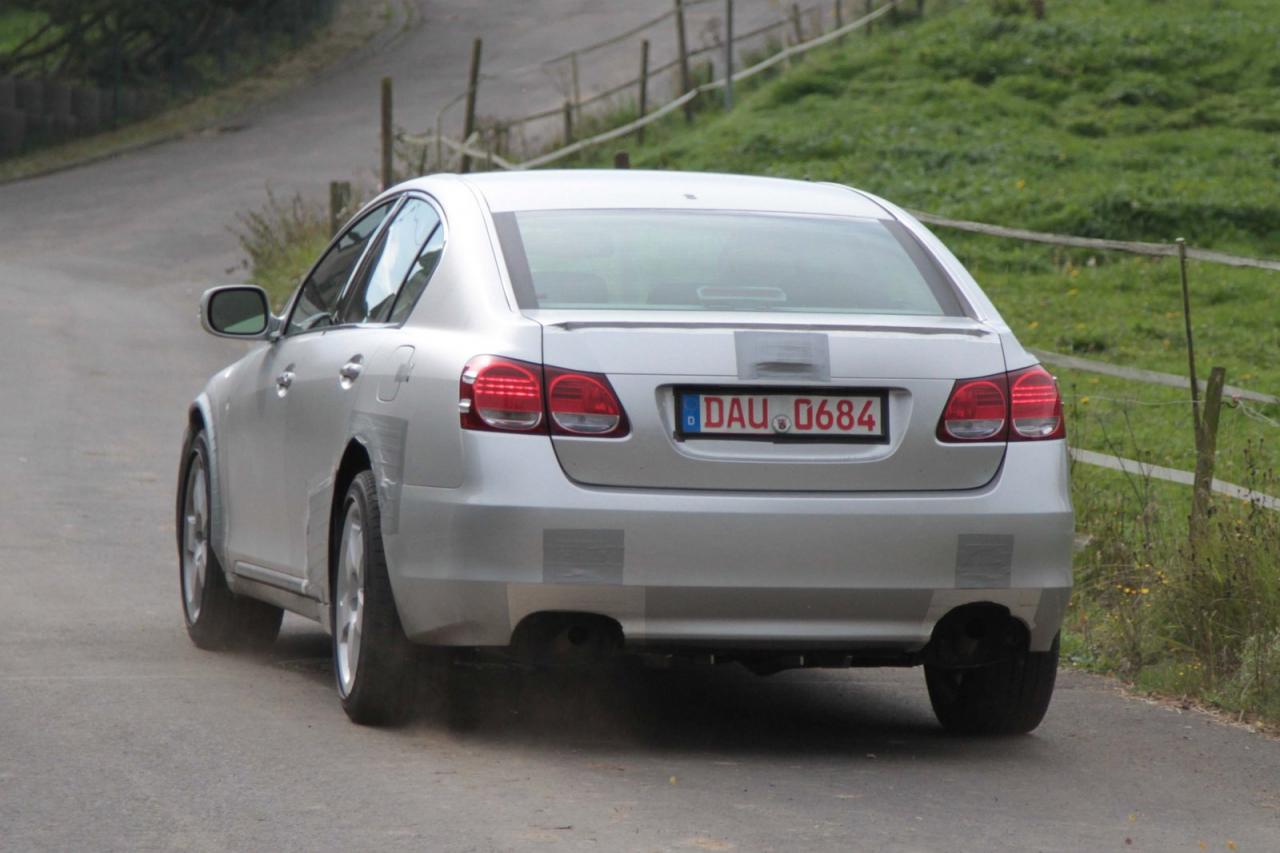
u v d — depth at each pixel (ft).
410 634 38.09
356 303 44.93
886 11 241.96
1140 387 103.81
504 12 368.68
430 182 44.83
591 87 281.33
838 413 37.17
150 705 42.42
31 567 63.00
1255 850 33.06
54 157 285.64
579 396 36.45
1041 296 131.03
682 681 48.24
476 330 38.09
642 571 36.14
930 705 46.19
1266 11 220.23
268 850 30.89
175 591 59.88
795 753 39.78
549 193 42.52
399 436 38.50
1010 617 38.14
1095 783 37.91
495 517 36.04
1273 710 44.91
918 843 32.32
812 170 171.32
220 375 52.95
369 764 37.01
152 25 334.03
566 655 37.19
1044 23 213.46
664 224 41.57
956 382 37.78
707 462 36.52
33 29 356.79
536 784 35.81
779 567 36.45
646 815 33.60
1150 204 151.12
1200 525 54.29
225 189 242.17
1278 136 178.29
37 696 43.06
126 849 30.86
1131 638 51.06
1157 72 196.54
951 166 168.96
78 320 146.82
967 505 37.37
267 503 46.70
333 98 311.88
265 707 42.57
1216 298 130.62
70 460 87.97
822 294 39.83
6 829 32.01
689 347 36.86
